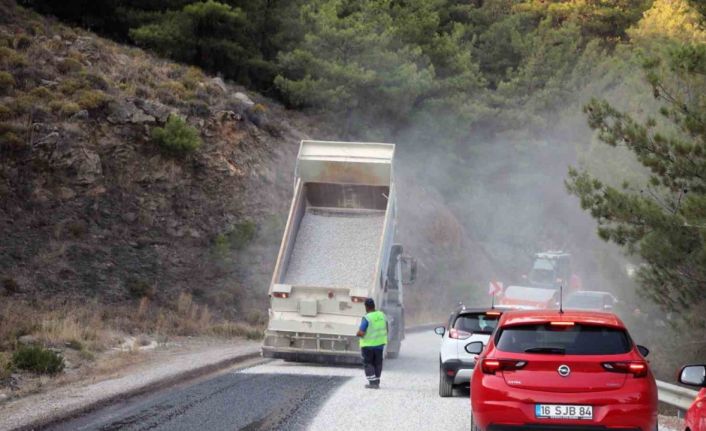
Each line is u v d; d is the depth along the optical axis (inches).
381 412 534.3
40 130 1355.8
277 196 1578.5
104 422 484.7
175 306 1213.7
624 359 367.2
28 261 1165.1
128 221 1344.7
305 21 2081.7
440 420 506.9
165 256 1322.6
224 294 1290.6
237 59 1969.7
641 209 685.9
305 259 892.6
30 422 466.6
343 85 1937.7
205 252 1373.0
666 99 714.2
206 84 1752.0
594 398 362.3
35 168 1312.7
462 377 621.3
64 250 1218.6
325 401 577.9
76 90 1485.0
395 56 2036.2
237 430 454.9
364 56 2014.0
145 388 618.2
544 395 366.3
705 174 678.5
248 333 1131.9
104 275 1210.0
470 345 447.8
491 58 2691.9
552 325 382.0
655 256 679.1
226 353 903.1
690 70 666.8
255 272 1390.3
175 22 1931.6
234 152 1566.2
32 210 1263.5
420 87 2049.7
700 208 641.6
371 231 926.4
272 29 2123.5
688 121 673.6
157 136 1456.7
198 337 1094.4
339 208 964.0
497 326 402.9
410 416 520.1
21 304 1054.4
